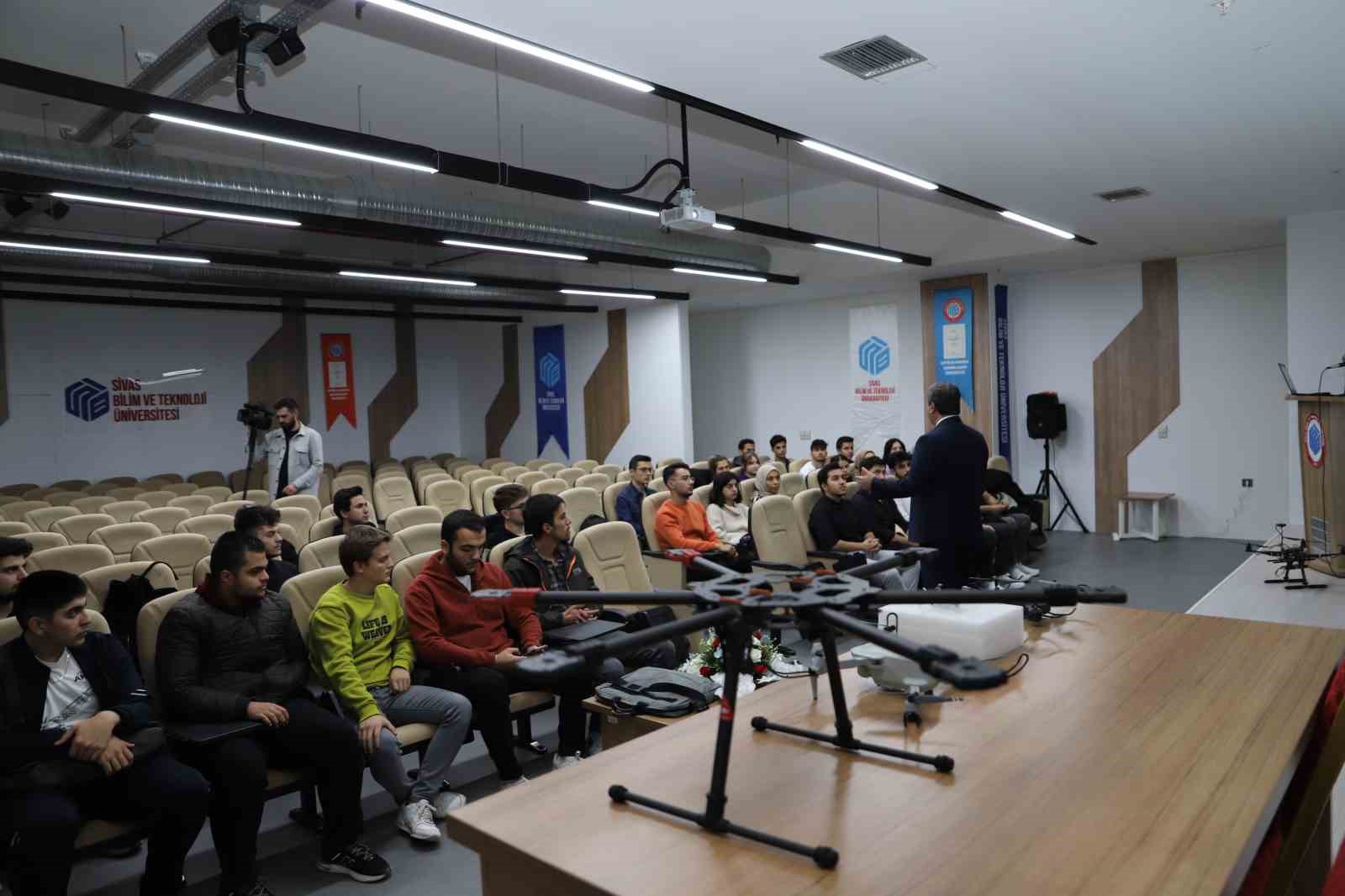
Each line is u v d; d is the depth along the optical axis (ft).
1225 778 4.14
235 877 8.73
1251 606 18.40
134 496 27.37
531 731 13.25
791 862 3.55
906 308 35.60
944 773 4.32
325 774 9.28
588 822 3.97
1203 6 10.84
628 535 14.78
